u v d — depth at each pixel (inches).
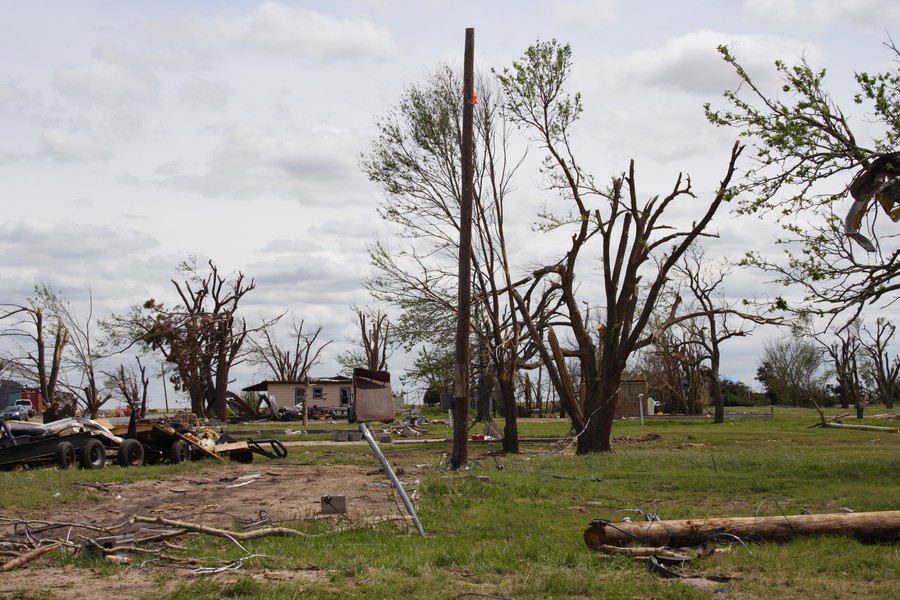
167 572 366.9
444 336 1241.4
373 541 438.3
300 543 432.5
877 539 420.2
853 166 721.0
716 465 846.5
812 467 798.5
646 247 1100.5
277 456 1111.6
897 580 346.3
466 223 876.6
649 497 617.6
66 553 398.3
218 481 783.1
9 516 550.3
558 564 377.1
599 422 1109.7
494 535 458.3
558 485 685.9
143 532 441.4
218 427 2036.2
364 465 974.4
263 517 520.7
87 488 713.0
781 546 405.7
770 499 591.2
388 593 325.7
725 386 3496.6
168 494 682.8
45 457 901.2
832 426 1817.2
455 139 1206.9
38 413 2432.3
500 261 1203.2
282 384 3196.4
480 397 1433.3
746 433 1608.0
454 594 326.0
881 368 2972.4
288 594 320.2
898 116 693.9
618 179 1104.2
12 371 2128.4
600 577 350.0
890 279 706.8
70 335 2111.2
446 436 1756.9
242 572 363.9
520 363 1204.5
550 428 1966.0
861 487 643.5
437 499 609.9
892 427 1772.9
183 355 2440.9
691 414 2561.5
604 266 1114.7
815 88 730.2
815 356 3184.1
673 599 320.5
